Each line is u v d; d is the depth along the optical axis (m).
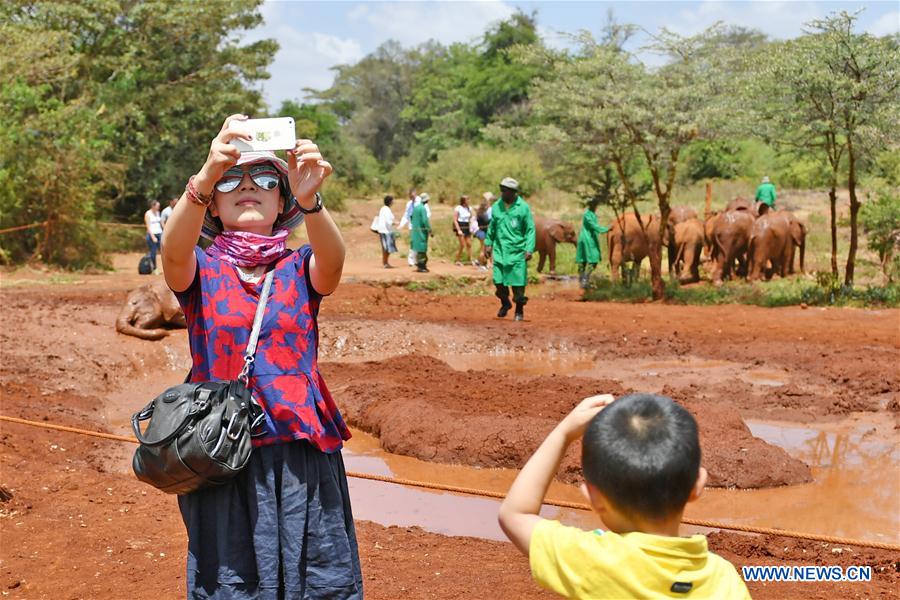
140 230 32.12
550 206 43.00
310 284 3.84
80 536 6.48
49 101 24.44
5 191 22.64
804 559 6.41
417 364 12.88
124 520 6.93
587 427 2.61
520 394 10.99
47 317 14.46
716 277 23.44
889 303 18.56
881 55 17.75
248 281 3.78
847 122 18.44
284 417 3.62
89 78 30.61
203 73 32.75
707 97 19.67
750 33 37.00
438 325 15.48
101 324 14.21
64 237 23.61
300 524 3.58
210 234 3.98
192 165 33.88
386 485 8.63
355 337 14.92
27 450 8.74
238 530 3.58
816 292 19.22
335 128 66.31
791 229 23.66
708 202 27.61
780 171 45.91
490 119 67.75
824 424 10.27
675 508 2.53
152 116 32.47
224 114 33.97
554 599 5.38
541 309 17.81
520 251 16.09
